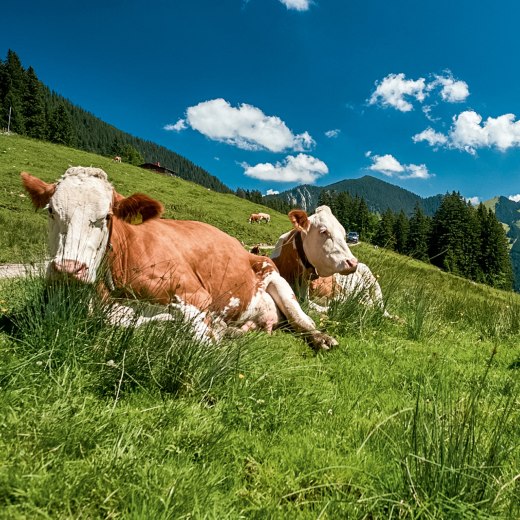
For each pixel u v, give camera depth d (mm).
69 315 3812
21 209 21391
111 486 2207
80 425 2650
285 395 3723
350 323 6652
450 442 2447
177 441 2756
